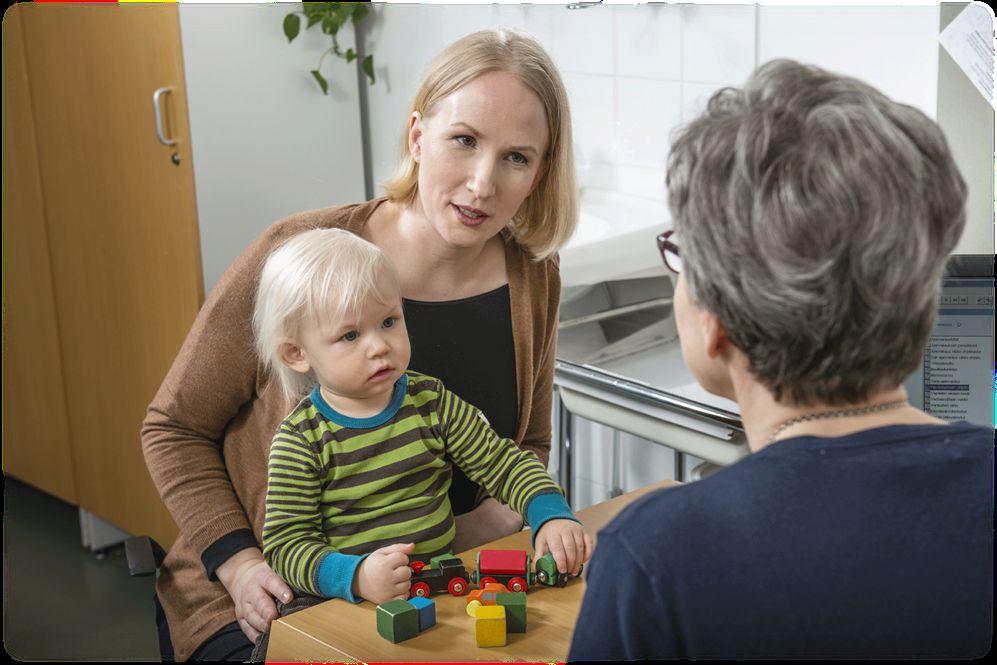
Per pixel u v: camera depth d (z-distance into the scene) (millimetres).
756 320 720
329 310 1276
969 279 1438
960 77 1739
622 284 2117
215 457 1537
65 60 2699
